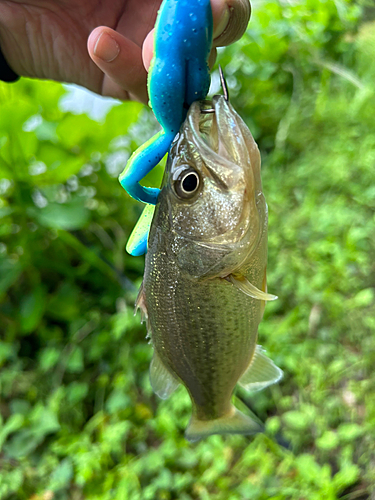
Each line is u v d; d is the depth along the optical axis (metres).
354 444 0.40
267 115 0.73
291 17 0.64
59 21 0.32
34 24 0.32
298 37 0.65
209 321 0.19
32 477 0.45
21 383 0.53
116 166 0.64
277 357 0.46
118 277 0.58
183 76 0.16
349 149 0.57
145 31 0.30
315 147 0.64
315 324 0.49
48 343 0.57
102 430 0.47
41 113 0.57
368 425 0.38
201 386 0.21
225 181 0.16
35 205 0.55
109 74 0.23
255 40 0.66
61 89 0.58
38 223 0.57
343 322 0.48
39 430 0.46
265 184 0.64
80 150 0.60
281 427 0.45
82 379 0.54
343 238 0.53
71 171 0.57
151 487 0.40
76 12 0.31
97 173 0.61
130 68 0.22
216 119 0.16
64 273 0.60
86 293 0.61
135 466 0.42
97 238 0.63
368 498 0.36
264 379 0.23
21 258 0.56
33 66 0.36
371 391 0.41
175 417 0.44
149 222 0.19
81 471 0.41
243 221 0.16
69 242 0.57
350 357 0.45
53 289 0.62
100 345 0.53
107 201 0.64
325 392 0.43
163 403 0.46
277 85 0.74
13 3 0.31
